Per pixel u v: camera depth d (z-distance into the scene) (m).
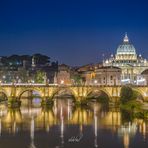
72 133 185.00
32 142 165.50
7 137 175.88
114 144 160.62
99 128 198.38
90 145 159.25
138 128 196.75
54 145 159.88
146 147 155.62
